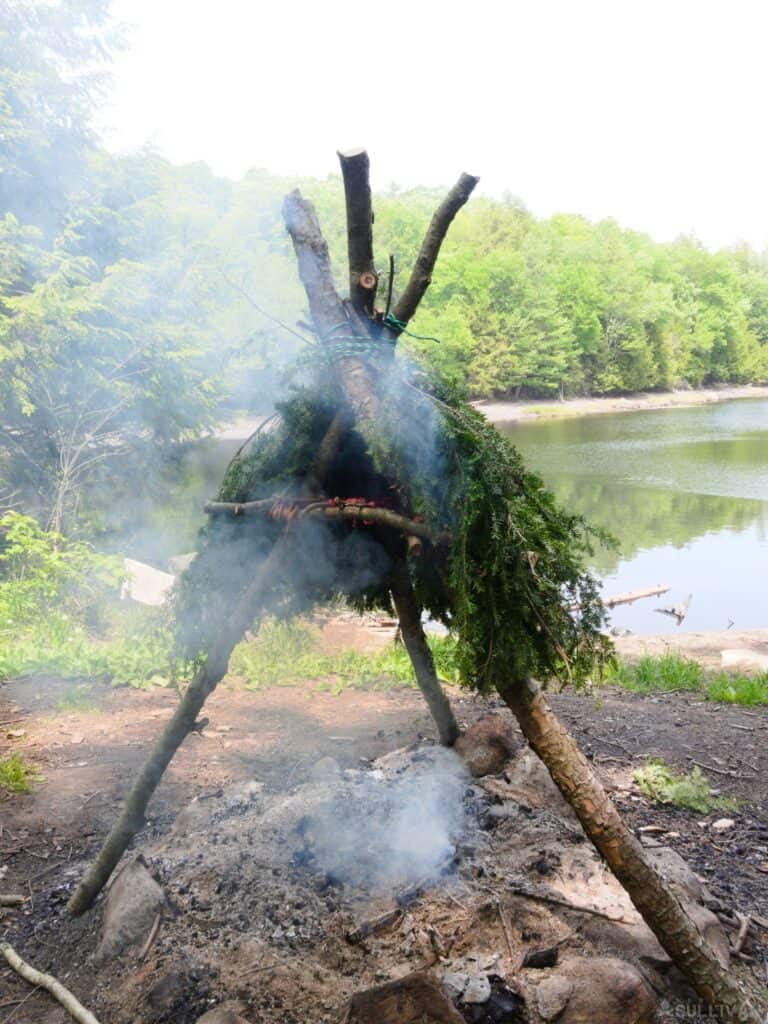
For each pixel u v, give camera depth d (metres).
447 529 2.40
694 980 2.30
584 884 2.84
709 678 7.39
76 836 3.81
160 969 2.57
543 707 2.35
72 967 2.79
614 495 23.92
